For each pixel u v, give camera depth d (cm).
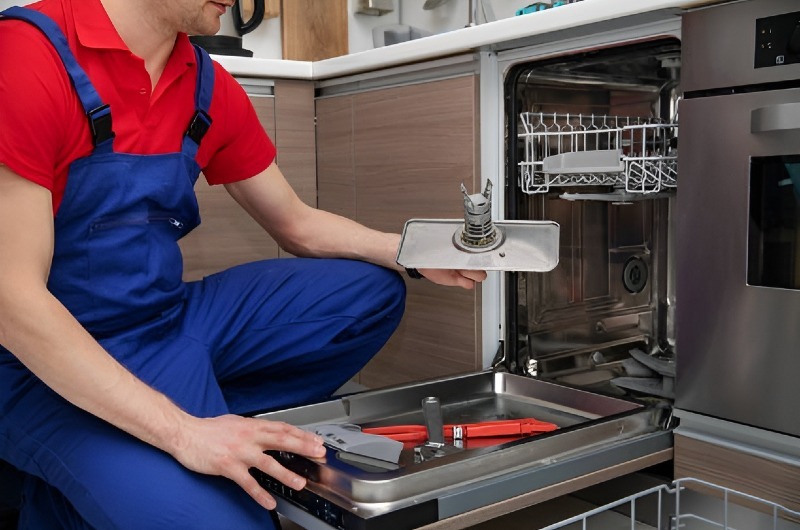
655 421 143
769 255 126
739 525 134
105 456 112
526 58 163
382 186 205
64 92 116
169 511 108
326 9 263
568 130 181
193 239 211
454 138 181
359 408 158
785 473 125
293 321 157
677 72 173
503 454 122
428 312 194
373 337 169
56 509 125
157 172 129
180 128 135
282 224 167
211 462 110
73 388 108
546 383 166
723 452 134
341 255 168
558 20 148
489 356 180
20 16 118
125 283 129
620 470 133
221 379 158
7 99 109
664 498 146
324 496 113
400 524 108
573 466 127
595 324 192
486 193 142
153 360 131
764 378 128
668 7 132
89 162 122
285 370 166
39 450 118
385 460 121
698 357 137
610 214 191
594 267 190
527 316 179
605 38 149
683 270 138
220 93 147
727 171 130
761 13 122
